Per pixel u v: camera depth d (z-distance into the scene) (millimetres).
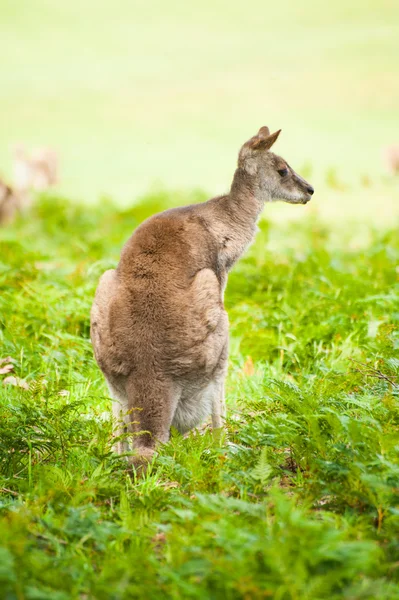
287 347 16344
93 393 14289
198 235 13070
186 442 11609
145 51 97375
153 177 49875
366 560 7160
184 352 11938
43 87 81750
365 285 19406
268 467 9711
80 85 82250
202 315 12125
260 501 9742
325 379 12938
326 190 41469
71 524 8594
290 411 11602
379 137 58219
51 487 9891
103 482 10055
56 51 97750
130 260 12453
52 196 40906
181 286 12258
